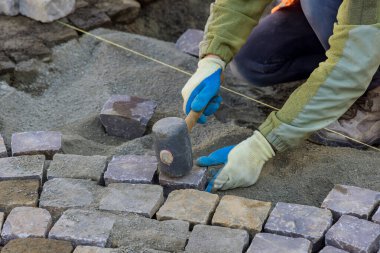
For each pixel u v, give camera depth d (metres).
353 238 2.95
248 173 3.34
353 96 3.21
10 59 4.41
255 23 3.59
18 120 4.00
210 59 3.51
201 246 2.96
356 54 3.11
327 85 3.17
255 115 4.24
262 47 4.08
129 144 3.73
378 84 3.69
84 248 2.97
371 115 3.75
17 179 3.38
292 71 4.20
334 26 3.22
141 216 3.14
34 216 3.14
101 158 3.51
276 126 3.27
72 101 4.20
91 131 3.95
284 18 4.06
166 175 3.33
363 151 3.69
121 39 4.67
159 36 5.16
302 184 3.43
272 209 3.21
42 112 4.10
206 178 3.38
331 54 3.19
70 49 4.58
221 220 3.08
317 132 3.81
